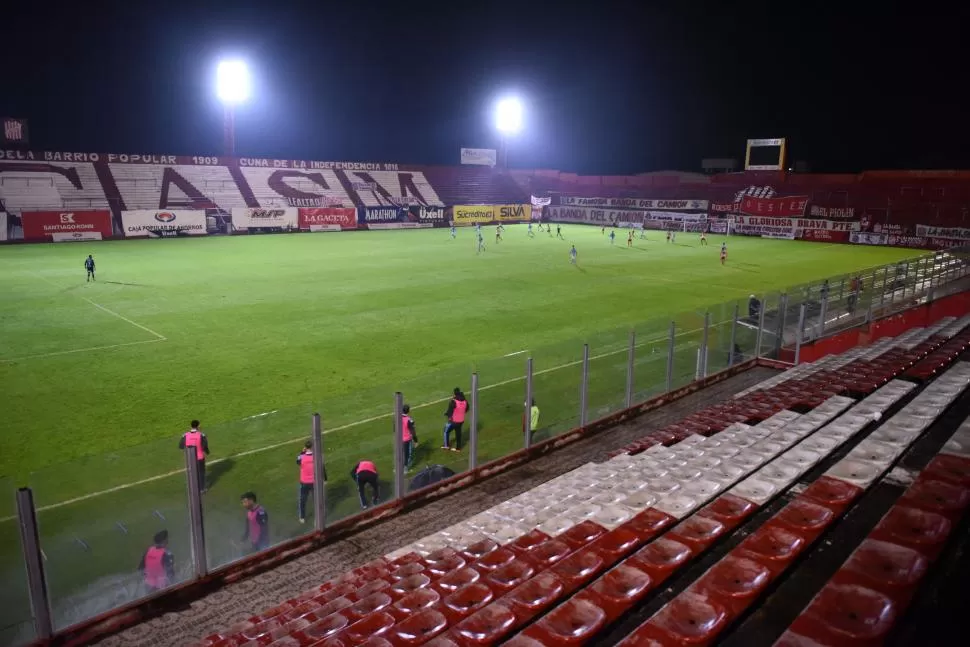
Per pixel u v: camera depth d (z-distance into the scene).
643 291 35.59
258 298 32.28
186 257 46.81
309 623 7.28
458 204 84.31
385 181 80.62
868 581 5.04
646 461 10.79
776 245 61.75
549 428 14.51
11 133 60.62
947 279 23.08
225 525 10.30
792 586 5.51
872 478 7.12
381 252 51.53
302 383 19.92
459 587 6.88
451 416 13.95
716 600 5.28
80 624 8.23
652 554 6.21
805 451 8.59
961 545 5.51
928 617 4.68
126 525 9.95
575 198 87.38
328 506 11.59
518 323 27.70
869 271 22.16
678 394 16.50
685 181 84.06
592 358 17.72
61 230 54.62
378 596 7.36
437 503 11.53
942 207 62.72
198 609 8.81
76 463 11.20
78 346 23.59
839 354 17.45
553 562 7.14
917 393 11.27
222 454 12.74
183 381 20.02
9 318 27.56
